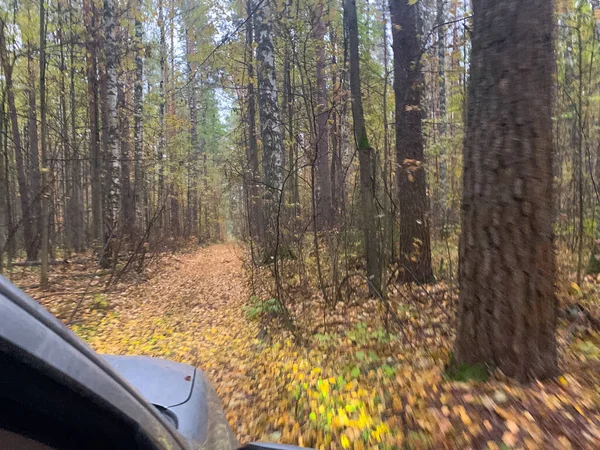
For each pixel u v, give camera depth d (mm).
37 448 1090
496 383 3969
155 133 21266
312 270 10375
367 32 13383
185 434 1877
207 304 10969
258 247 13945
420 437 3555
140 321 9242
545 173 4020
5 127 13531
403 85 9305
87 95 17531
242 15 13641
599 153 8859
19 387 986
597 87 9328
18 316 960
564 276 7094
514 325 4031
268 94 14102
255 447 1854
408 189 9094
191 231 35406
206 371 6105
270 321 8141
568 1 7902
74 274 14000
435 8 13062
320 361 5984
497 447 3184
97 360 1208
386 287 7969
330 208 9852
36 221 16922
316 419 4195
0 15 13148
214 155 34125
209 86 15359
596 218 8805
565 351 4953
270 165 14000
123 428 1243
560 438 3182
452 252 10477
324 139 11844
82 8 15523
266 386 5344
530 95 3969
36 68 17047
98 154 15523
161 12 13953
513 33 4012
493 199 4070
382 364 5488
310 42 12375
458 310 4480
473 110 4289
